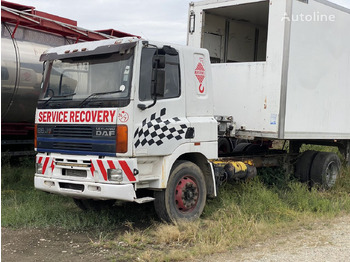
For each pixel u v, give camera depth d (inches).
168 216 260.4
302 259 209.3
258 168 370.0
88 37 420.8
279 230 263.6
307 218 290.2
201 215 288.8
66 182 254.2
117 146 237.0
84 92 255.6
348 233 257.0
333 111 372.8
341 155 424.2
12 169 398.9
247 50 434.3
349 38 384.8
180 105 265.4
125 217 284.2
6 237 243.3
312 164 379.6
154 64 245.8
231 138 357.7
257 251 222.8
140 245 231.9
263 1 334.3
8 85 357.7
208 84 285.7
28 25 374.6
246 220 268.7
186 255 214.2
